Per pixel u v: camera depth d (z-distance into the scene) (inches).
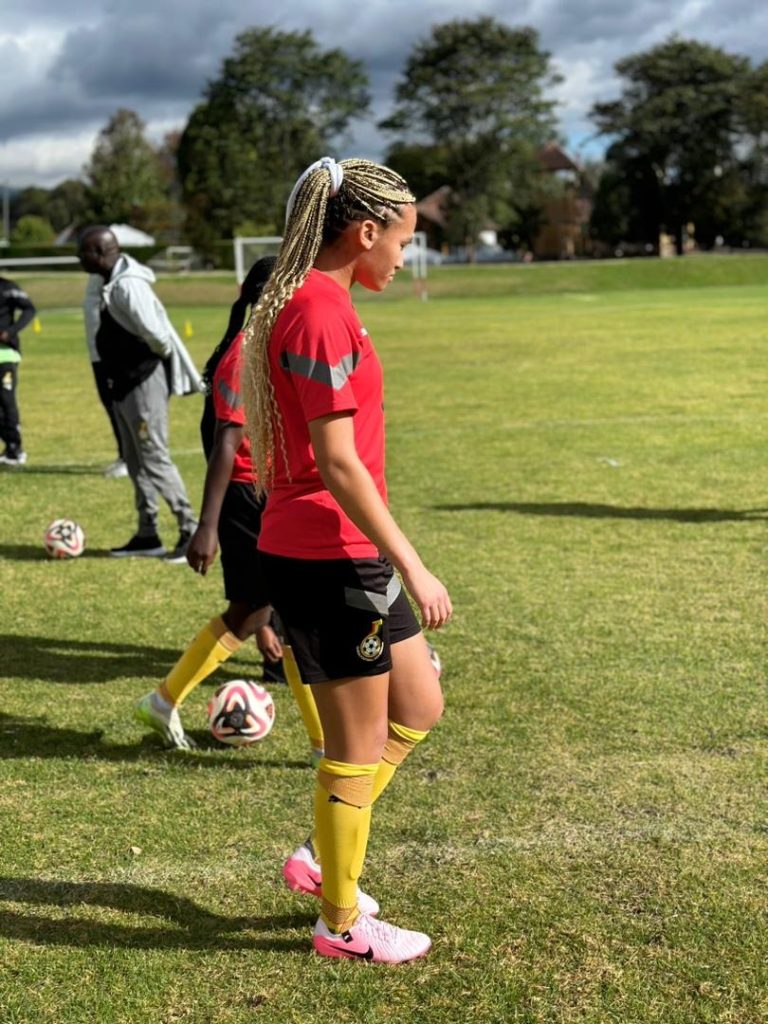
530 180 3341.5
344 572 99.3
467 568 255.3
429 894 121.0
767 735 161.5
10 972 109.1
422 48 3235.7
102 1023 101.0
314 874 117.3
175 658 204.4
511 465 378.9
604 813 138.6
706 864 125.9
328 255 99.7
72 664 200.8
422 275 2065.7
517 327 1083.3
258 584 154.9
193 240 3115.2
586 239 3897.6
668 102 3272.6
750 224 3427.7
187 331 1023.0
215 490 152.8
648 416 478.0
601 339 904.9
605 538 280.2
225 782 151.9
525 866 126.3
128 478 378.3
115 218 3260.3
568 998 102.7
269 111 3314.5
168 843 134.5
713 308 1358.3
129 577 259.4
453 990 104.4
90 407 565.9
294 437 99.7
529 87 3169.3
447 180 3267.7
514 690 180.9
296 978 107.3
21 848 133.6
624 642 203.0
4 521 317.7
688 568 251.6
